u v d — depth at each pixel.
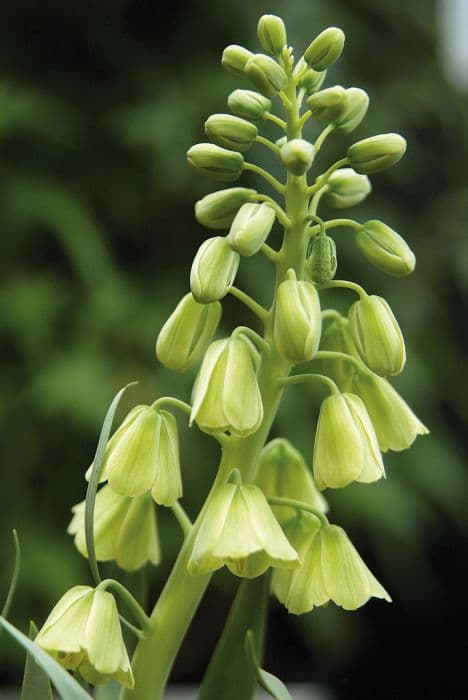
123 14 0.98
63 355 0.91
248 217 0.45
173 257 0.98
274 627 1.07
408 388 0.95
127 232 0.99
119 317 0.91
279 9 0.95
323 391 0.92
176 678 1.04
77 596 0.44
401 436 0.47
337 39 0.47
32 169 0.96
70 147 0.96
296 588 0.46
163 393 0.88
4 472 0.94
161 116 0.90
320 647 1.02
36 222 0.94
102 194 0.97
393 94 1.02
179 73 0.97
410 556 1.02
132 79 0.97
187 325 0.46
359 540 1.05
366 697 1.09
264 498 0.45
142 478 0.45
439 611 1.11
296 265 0.46
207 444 0.92
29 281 0.95
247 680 0.47
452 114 1.06
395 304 0.97
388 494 0.93
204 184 0.92
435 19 1.08
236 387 0.44
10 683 0.95
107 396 0.87
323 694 1.06
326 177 0.46
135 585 0.50
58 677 0.42
